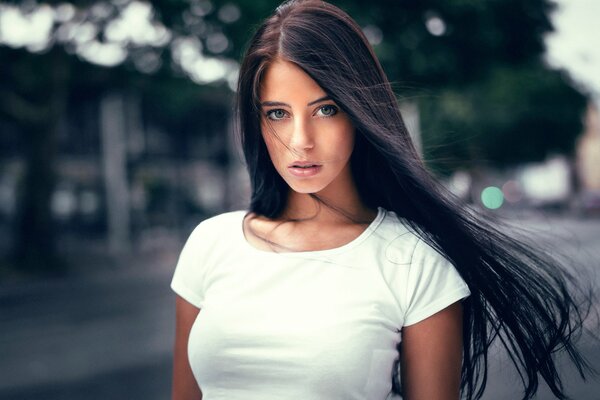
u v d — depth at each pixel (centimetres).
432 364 136
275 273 142
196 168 2970
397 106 144
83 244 2508
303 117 136
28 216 1653
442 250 142
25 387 607
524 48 954
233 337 139
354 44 138
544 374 150
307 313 136
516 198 3350
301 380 133
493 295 143
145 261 2070
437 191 144
